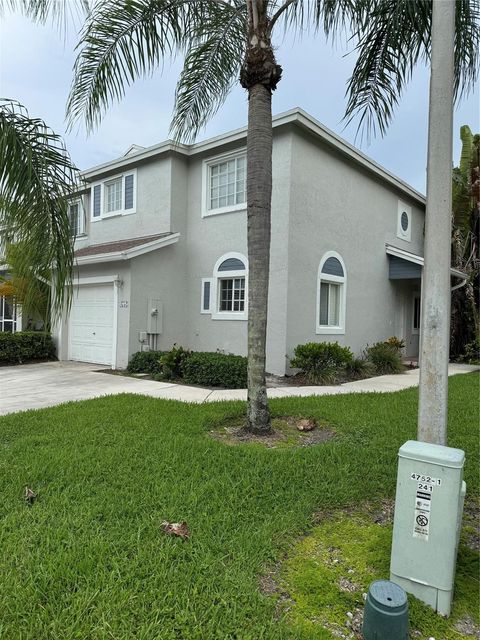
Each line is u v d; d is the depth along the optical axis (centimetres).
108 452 453
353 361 1101
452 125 306
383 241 1484
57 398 766
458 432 555
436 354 300
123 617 222
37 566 260
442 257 300
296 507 347
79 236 1544
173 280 1239
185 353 986
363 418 611
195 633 214
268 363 1070
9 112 438
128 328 1134
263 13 557
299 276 1083
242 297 1150
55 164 456
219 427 580
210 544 290
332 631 225
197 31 689
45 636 210
